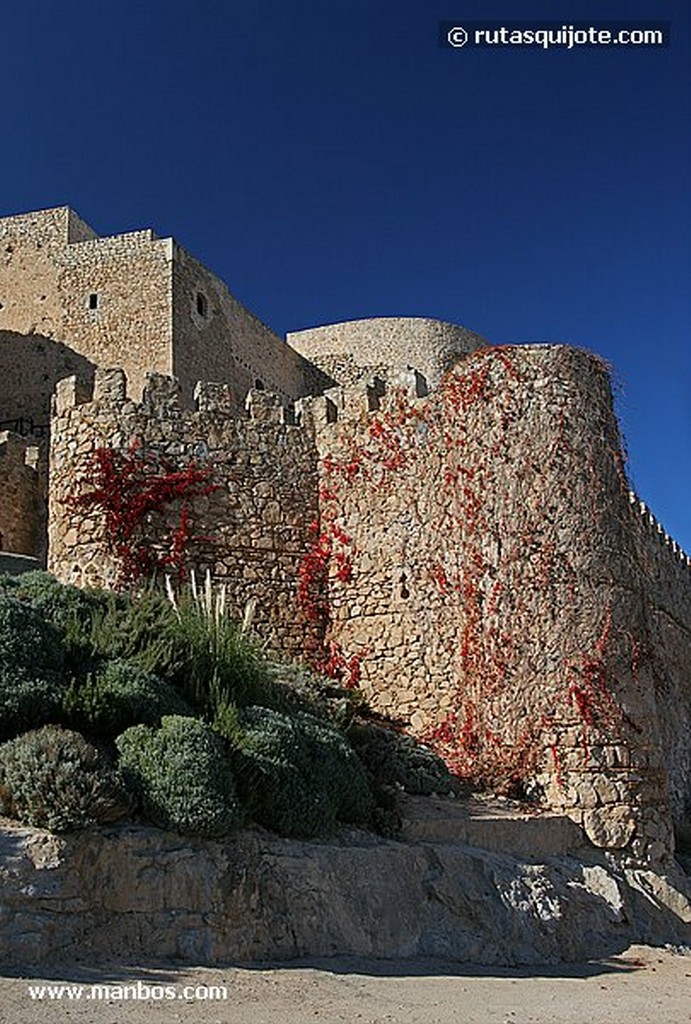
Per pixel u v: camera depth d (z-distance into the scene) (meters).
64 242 41.78
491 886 13.31
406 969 11.12
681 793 25.78
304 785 12.37
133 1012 7.92
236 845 10.96
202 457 20.53
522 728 17.22
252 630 18.81
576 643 17.25
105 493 19.64
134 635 13.63
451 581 19.05
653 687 18.09
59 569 19.70
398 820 13.77
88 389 21.08
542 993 10.90
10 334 41.19
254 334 45.06
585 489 18.20
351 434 21.41
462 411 19.75
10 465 30.30
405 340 50.59
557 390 18.83
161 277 39.66
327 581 20.84
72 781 9.80
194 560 19.80
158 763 10.77
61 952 8.98
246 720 12.69
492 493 18.81
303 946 10.87
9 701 11.03
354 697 18.47
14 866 9.01
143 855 10.03
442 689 18.73
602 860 15.95
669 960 13.88
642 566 22.11
